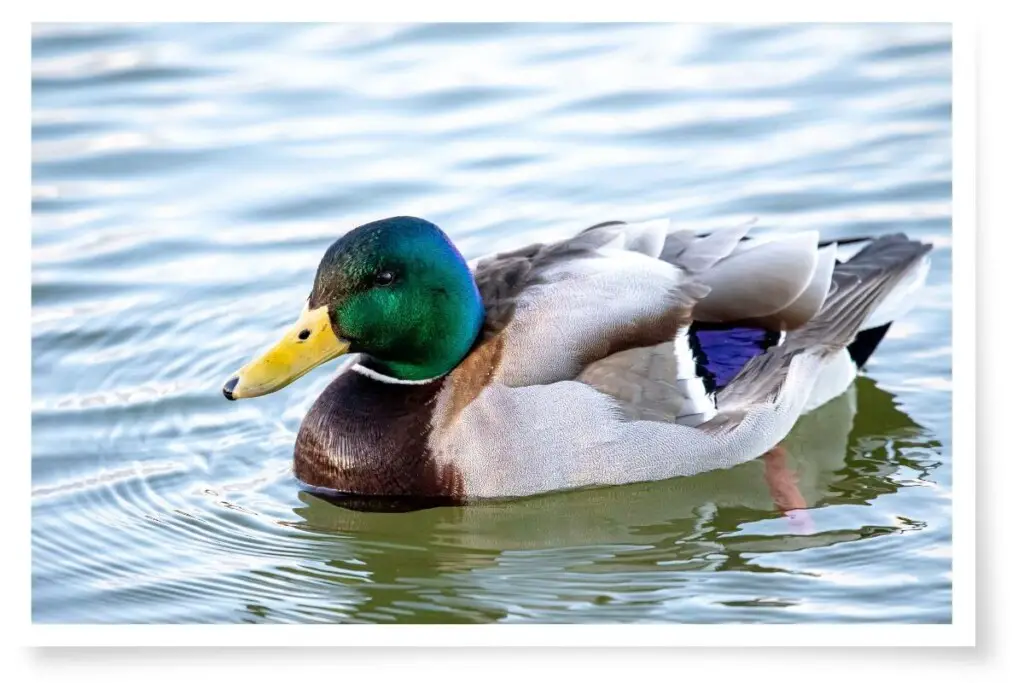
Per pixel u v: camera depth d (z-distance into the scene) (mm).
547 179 16312
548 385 11625
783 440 12734
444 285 11570
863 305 13062
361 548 11477
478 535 11758
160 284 15086
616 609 10492
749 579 10820
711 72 18078
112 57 18406
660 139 16891
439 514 11836
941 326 14367
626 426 11773
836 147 16609
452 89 17859
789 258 12594
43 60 18281
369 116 17438
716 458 12125
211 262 15375
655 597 10641
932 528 11477
